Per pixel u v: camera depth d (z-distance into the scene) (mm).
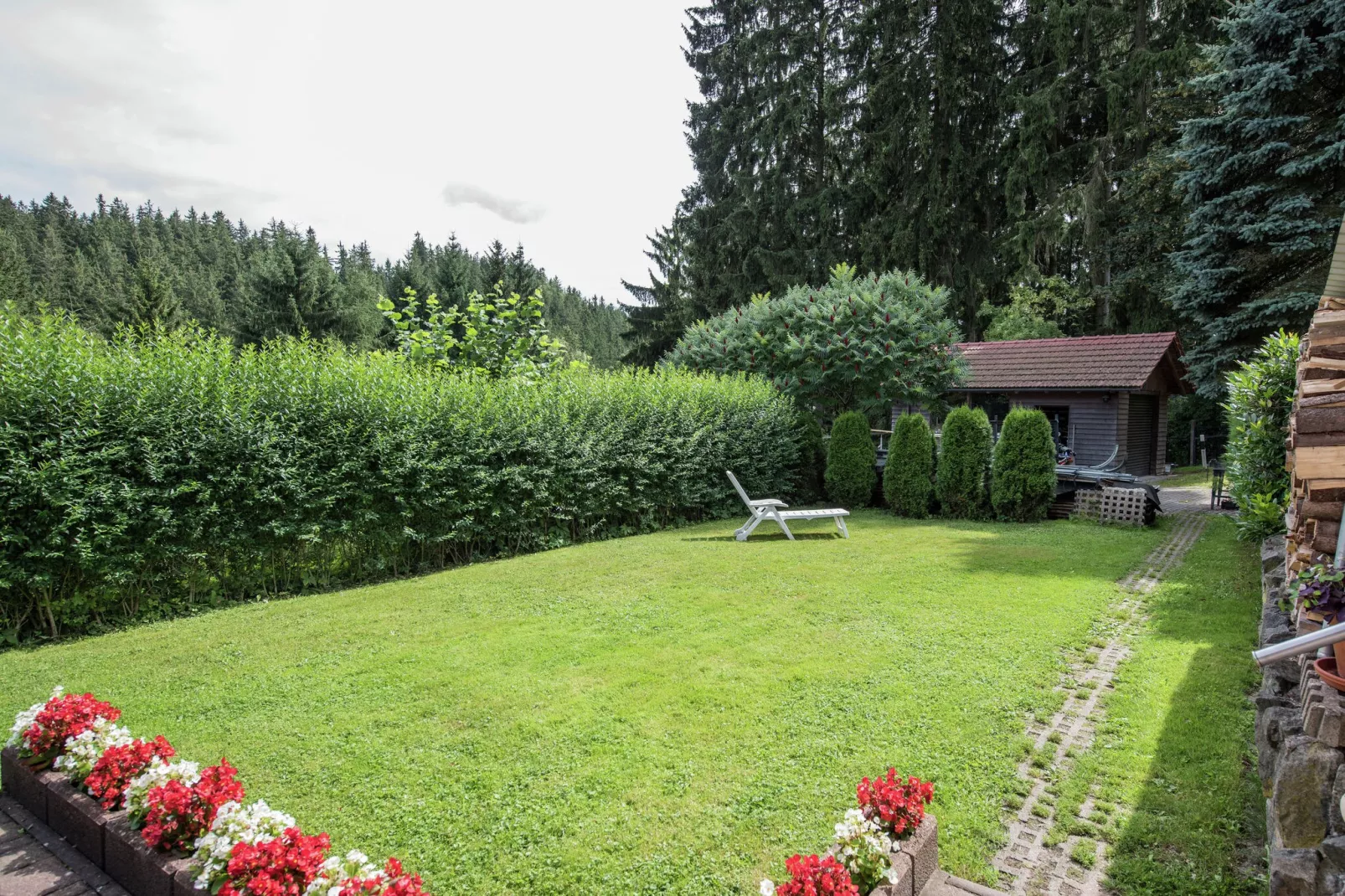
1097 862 2934
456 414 8594
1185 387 19641
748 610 6387
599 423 10453
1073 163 23891
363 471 7691
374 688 4637
